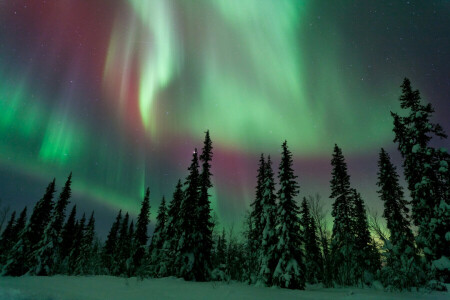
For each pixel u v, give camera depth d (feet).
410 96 84.38
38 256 126.52
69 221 186.60
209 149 112.06
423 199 74.84
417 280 66.69
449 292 57.41
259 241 104.68
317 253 109.50
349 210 103.40
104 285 68.28
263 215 101.81
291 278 77.71
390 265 78.38
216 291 58.59
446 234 67.51
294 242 85.97
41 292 43.88
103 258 185.47
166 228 121.49
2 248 166.71
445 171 71.51
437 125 76.74
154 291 56.44
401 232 91.61
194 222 99.76
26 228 137.59
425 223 74.28
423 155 77.15
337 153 113.91
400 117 85.76
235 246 128.26
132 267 139.13
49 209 148.66
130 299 42.55
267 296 51.34
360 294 55.26
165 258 110.83
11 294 40.27
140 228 154.10
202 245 98.07
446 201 72.69
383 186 102.53
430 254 71.15
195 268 93.30
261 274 87.56
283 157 97.04
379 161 107.14
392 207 98.17
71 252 172.35
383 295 53.26
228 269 118.93
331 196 109.40
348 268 94.94
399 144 85.61
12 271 124.57
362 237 106.32
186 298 46.57
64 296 40.75
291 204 88.89
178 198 125.08
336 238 100.94
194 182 105.29
